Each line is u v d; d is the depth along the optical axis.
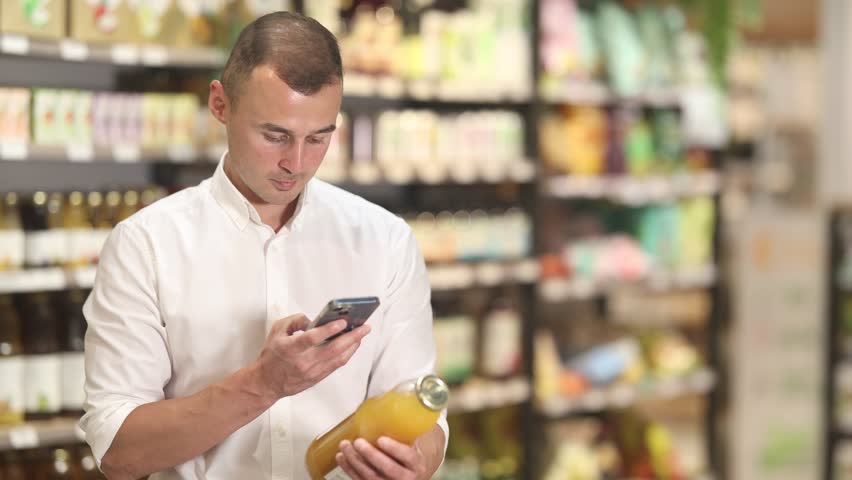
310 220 1.95
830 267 4.91
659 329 5.36
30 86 3.66
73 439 3.33
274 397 1.66
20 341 3.37
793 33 5.91
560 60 4.75
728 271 5.33
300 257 1.94
